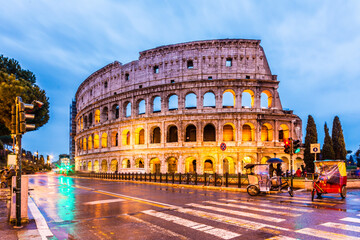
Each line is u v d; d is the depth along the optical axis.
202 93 55.31
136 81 62.97
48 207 16.91
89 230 10.99
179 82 55.91
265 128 56.44
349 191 26.48
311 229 10.64
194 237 9.74
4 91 26.81
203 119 54.03
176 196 22.14
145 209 15.70
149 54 61.66
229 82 54.31
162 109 57.75
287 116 54.62
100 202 18.81
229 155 52.28
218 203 17.89
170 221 12.38
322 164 21.28
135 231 10.73
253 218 12.80
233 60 56.22
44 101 35.12
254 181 23.06
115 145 66.62
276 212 14.35
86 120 80.25
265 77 56.03
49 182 43.31
